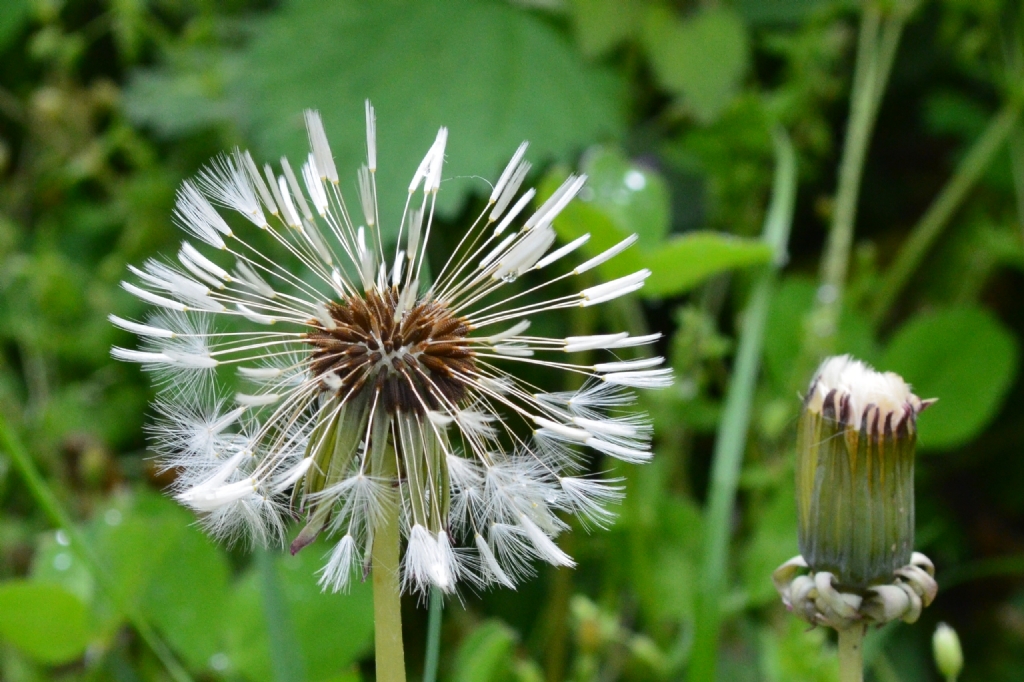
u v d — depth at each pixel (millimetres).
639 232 387
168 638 368
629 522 405
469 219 496
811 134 519
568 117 472
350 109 466
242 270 307
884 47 498
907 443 300
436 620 321
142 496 392
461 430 308
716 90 492
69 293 521
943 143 588
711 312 492
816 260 574
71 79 570
